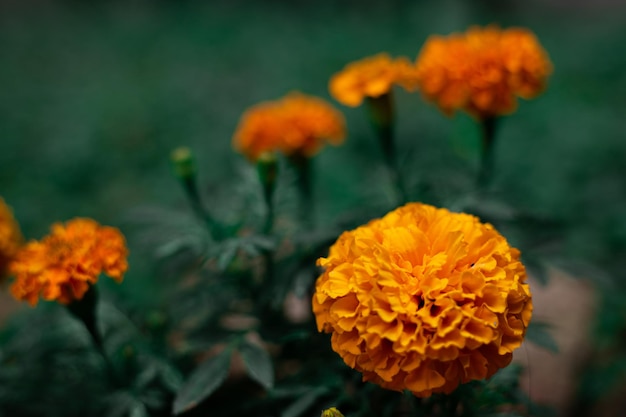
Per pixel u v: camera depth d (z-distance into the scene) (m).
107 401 0.51
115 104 1.38
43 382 0.53
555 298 0.63
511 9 2.52
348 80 0.56
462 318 0.42
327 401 0.50
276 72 1.60
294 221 0.58
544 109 1.21
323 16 2.33
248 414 0.53
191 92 1.44
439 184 0.56
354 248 0.44
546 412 0.48
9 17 2.35
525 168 0.93
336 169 0.93
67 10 2.45
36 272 0.47
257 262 0.55
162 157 1.15
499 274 0.43
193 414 0.53
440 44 0.56
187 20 2.28
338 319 0.43
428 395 0.42
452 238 0.43
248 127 0.60
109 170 1.12
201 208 0.54
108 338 0.54
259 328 0.51
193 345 0.50
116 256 0.48
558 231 0.54
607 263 0.72
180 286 0.65
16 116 1.35
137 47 1.95
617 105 1.29
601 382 0.59
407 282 0.43
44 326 0.54
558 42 1.88
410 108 1.29
